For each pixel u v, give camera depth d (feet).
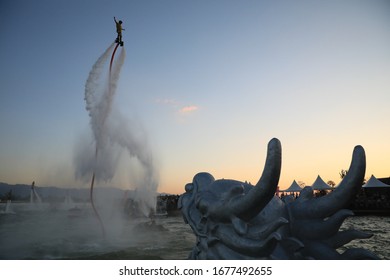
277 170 9.49
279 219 9.68
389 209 83.41
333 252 11.09
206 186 12.55
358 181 10.77
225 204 10.80
